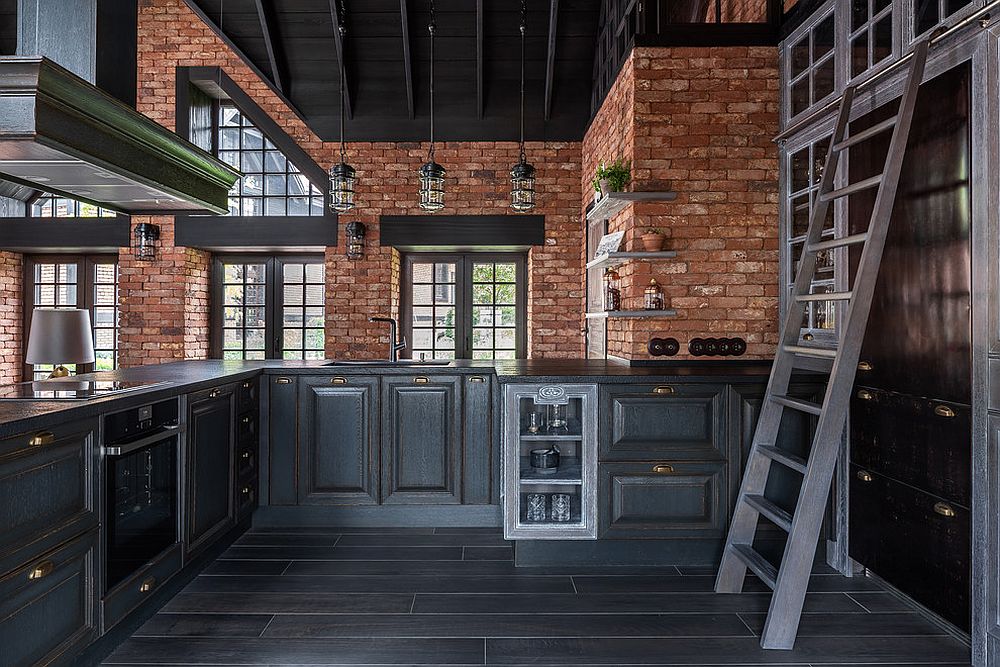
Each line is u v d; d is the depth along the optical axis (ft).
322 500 13.10
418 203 21.58
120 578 8.14
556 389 11.10
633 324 13.69
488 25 19.54
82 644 7.32
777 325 13.64
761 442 10.23
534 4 19.02
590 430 11.11
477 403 13.20
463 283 22.98
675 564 11.33
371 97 21.15
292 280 23.44
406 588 10.19
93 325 23.68
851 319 8.67
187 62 21.76
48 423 6.72
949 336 8.23
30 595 6.47
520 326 23.04
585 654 8.16
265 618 9.10
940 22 8.77
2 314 23.03
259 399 13.07
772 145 13.69
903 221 9.09
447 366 13.39
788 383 10.24
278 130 21.58
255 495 12.94
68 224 22.12
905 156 9.04
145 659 7.95
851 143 9.81
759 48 13.73
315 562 11.28
